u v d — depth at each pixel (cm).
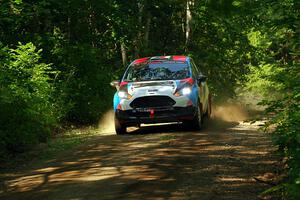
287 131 930
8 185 1202
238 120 2412
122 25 3281
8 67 1888
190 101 1877
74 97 2458
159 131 1978
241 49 3209
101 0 2941
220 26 3272
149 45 3481
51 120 1973
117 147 1622
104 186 1114
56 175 1269
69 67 2567
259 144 1562
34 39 2567
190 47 3412
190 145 1580
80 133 2112
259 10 1234
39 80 2030
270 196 988
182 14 3722
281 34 1255
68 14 2867
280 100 1027
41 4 2559
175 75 1978
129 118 1895
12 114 1706
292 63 1172
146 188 1079
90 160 1434
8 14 2478
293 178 838
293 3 1166
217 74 3278
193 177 1161
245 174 1176
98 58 2869
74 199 1024
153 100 1880
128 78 2011
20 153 1641
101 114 2573
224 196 1001
